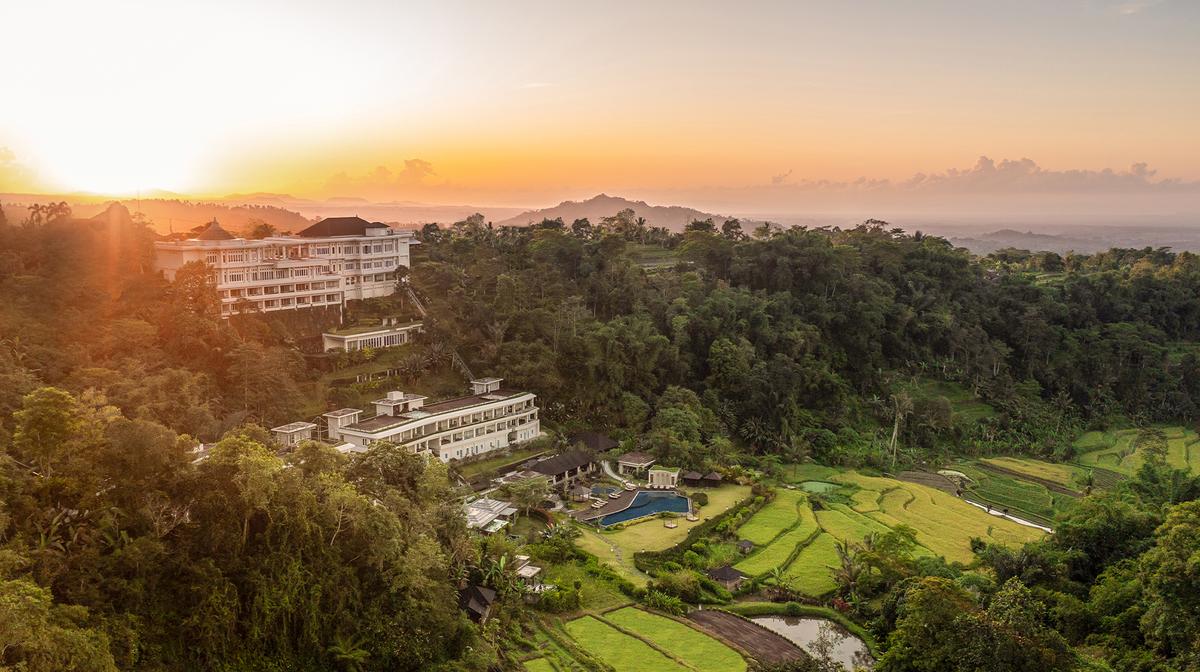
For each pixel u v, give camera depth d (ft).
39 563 164.96
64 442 184.96
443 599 227.20
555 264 566.77
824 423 512.63
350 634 209.87
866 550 298.76
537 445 410.52
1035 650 199.00
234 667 187.32
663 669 229.04
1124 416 592.19
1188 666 206.69
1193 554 217.56
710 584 286.05
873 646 251.39
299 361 396.37
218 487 195.62
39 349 312.50
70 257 393.29
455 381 444.55
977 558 307.78
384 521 222.69
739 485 399.24
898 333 602.85
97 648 153.58
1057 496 435.53
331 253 485.15
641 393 482.69
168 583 184.85
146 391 307.58
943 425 516.32
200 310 384.68
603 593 274.16
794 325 568.00
